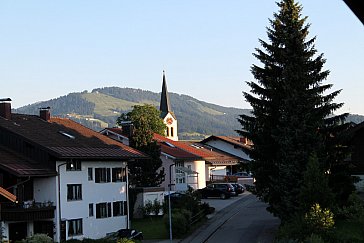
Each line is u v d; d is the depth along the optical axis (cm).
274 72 4222
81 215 4462
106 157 4694
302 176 3638
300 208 3394
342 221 3534
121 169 5053
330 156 3991
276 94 4162
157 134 8962
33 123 5006
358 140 4866
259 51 4297
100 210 4712
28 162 4231
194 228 4641
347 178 4003
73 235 4347
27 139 4350
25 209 3934
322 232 3100
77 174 4469
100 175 4762
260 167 4131
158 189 5678
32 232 4059
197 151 8481
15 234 3997
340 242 3069
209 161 8425
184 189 7012
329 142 4031
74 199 4416
